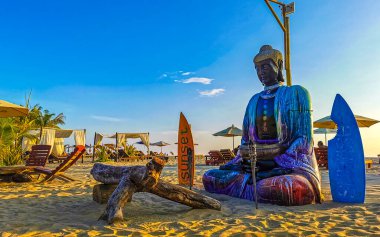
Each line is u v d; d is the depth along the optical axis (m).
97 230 3.59
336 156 5.62
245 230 3.57
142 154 32.66
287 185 5.02
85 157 35.03
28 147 26.30
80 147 8.67
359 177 5.34
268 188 5.18
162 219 4.16
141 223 3.92
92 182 8.88
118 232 3.49
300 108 5.94
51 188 7.50
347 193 5.41
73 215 4.48
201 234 3.41
